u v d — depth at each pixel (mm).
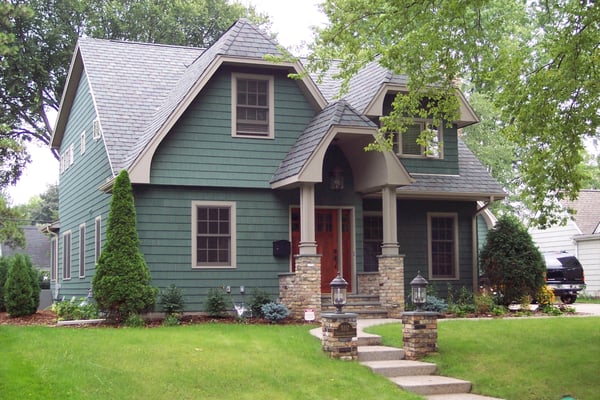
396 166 18844
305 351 13039
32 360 11406
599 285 32875
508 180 34750
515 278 20328
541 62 17656
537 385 11461
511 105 13305
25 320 18953
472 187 21797
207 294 18266
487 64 14164
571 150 12984
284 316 17156
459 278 22484
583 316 18219
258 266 18922
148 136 18391
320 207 19938
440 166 21953
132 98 21234
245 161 19000
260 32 19406
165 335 14125
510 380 11758
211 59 18875
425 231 22281
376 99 20281
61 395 9836
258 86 19406
